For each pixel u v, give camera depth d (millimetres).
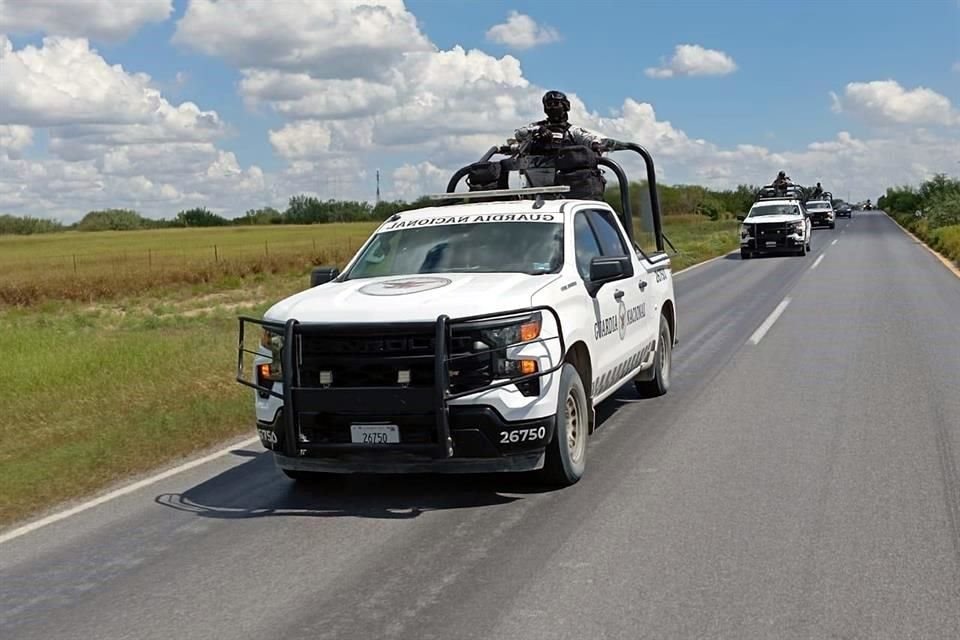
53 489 7496
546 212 8016
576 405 7125
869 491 6625
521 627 4551
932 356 12320
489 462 6453
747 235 35406
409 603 4906
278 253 49031
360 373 6363
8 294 32531
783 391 10336
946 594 4812
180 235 101625
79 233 134250
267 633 4621
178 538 6211
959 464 7285
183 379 11836
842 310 17750
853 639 4324
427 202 10117
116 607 5059
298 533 6199
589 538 5816
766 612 4637
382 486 7273
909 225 68250
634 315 8922
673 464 7504
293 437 6410
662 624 4531
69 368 12633
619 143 10492
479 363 6352
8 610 5086
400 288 6895
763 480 6977
